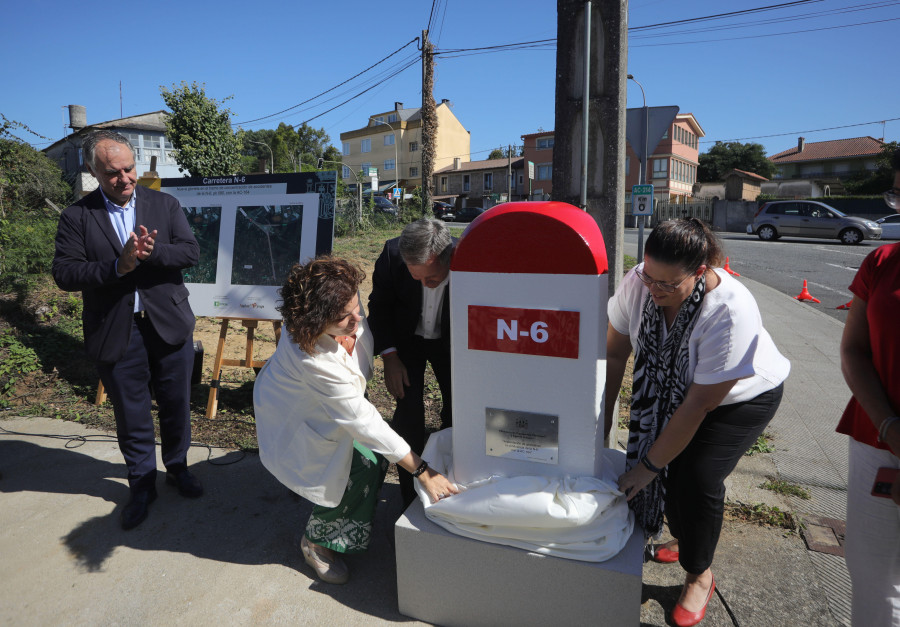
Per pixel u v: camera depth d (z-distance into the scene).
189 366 3.04
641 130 6.67
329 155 69.50
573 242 1.79
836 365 5.64
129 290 2.75
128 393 2.80
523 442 2.03
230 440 3.75
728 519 2.81
